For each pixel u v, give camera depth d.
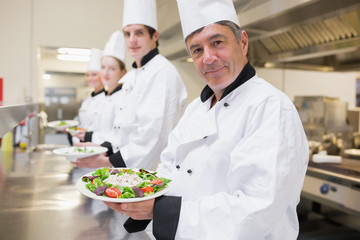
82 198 1.25
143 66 1.62
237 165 0.71
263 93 0.77
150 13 1.58
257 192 0.66
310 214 2.40
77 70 4.03
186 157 0.90
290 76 3.45
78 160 1.39
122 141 1.60
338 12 1.51
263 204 0.64
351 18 1.87
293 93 3.51
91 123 2.93
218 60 0.78
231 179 0.73
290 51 2.55
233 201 0.68
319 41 2.27
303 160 0.77
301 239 1.92
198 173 0.84
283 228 0.80
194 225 0.68
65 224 0.98
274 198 0.64
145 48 1.59
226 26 0.77
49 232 0.92
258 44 2.83
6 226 0.96
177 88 1.55
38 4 3.71
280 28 1.87
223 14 0.77
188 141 0.89
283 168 0.66
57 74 3.96
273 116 0.71
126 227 0.91
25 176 1.63
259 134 0.71
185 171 0.88
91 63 3.05
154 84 1.50
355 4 1.41
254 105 0.76
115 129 1.76
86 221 1.01
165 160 1.07
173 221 0.70
